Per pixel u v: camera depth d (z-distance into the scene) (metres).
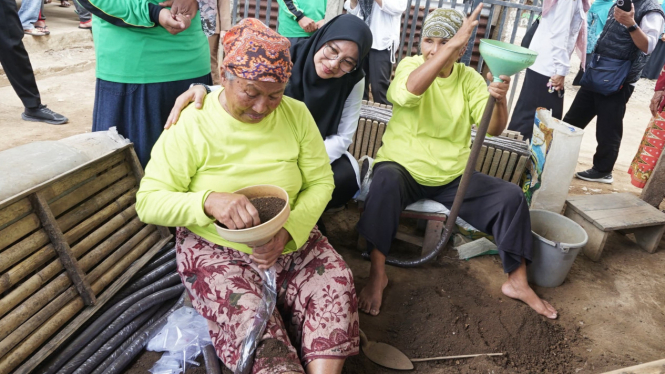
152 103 2.32
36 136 3.98
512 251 2.40
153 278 2.17
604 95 3.98
